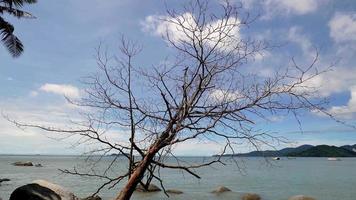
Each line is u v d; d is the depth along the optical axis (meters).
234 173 62.59
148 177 7.24
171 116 6.75
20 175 56.84
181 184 41.91
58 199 13.18
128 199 6.72
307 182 48.50
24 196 12.93
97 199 12.49
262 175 60.91
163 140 6.73
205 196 32.22
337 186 43.44
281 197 33.25
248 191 37.00
